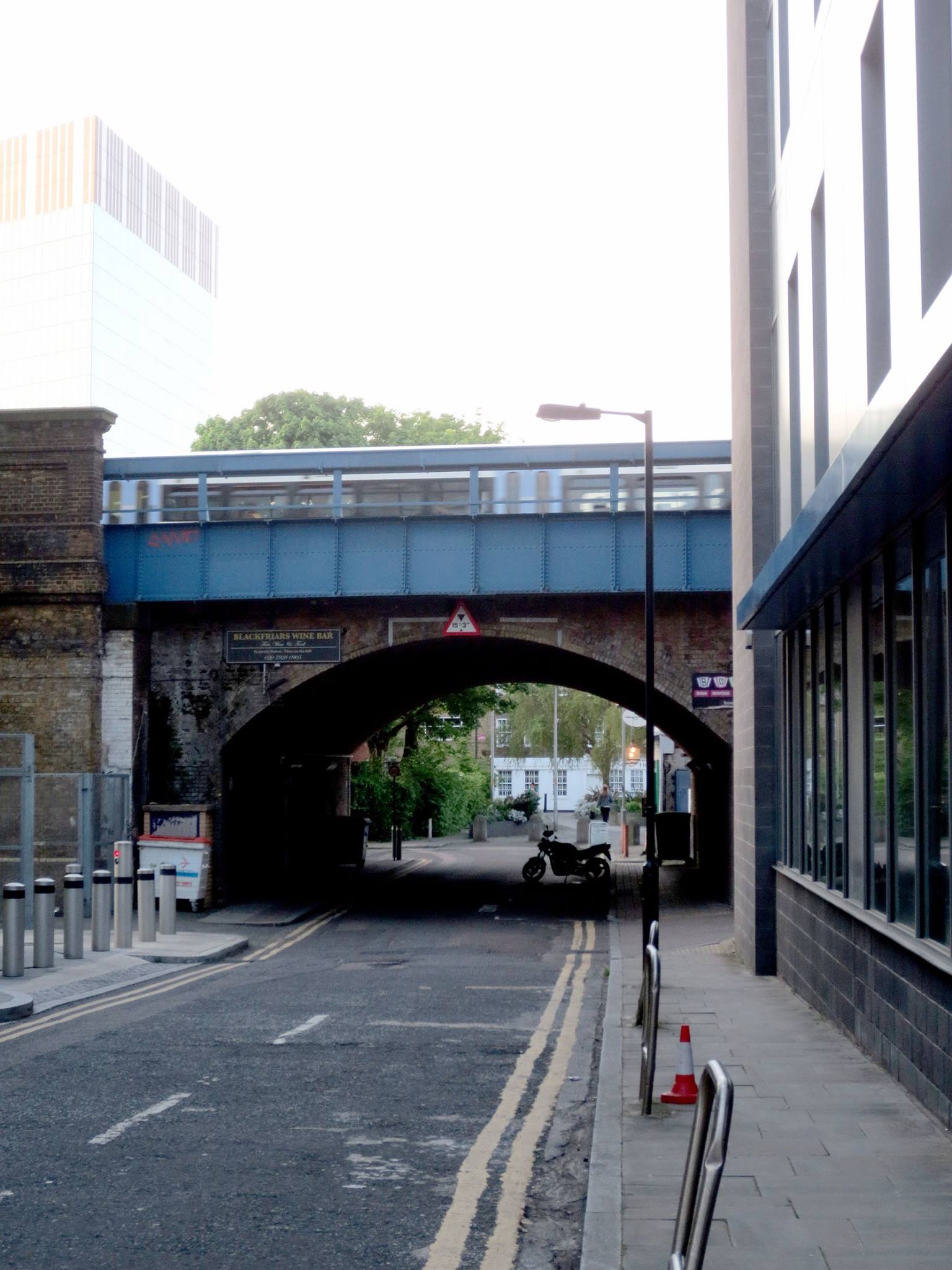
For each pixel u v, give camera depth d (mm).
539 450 26688
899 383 6684
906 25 8328
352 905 29438
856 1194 6695
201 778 27891
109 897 19984
